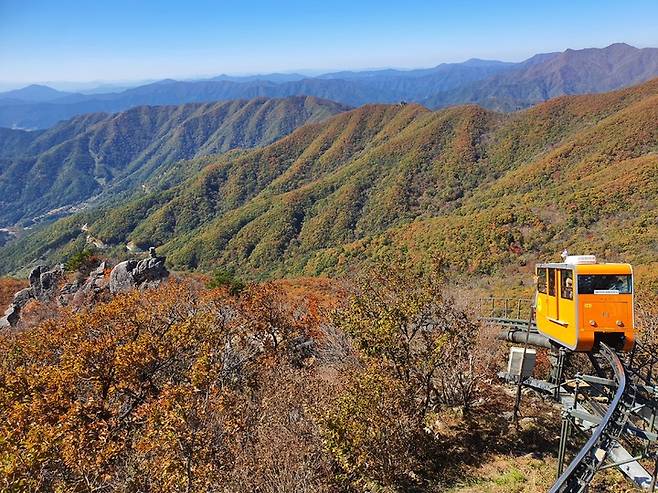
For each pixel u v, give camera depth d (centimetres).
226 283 3806
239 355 2102
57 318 3197
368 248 10056
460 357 1513
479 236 7888
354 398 1266
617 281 1430
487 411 1708
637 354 1786
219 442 1251
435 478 1343
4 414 1405
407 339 1421
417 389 1405
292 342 2575
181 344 1859
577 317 1429
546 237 7269
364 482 1280
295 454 1200
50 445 1193
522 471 1338
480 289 4288
